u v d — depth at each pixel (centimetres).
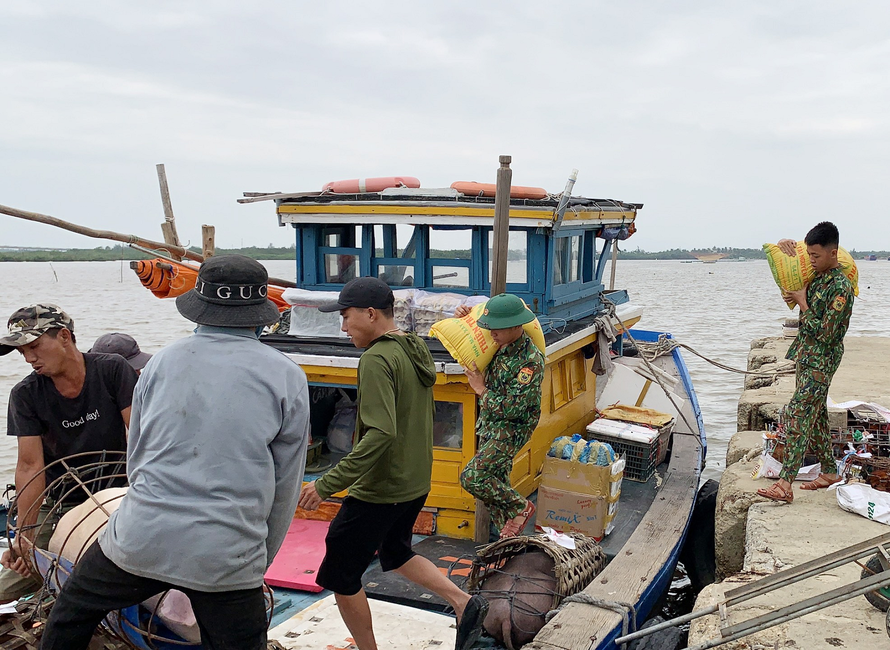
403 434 380
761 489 557
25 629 354
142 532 260
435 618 434
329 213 663
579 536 505
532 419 514
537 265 648
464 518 577
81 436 391
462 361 527
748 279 11575
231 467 263
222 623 272
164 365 271
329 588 386
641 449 698
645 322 3678
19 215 629
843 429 606
